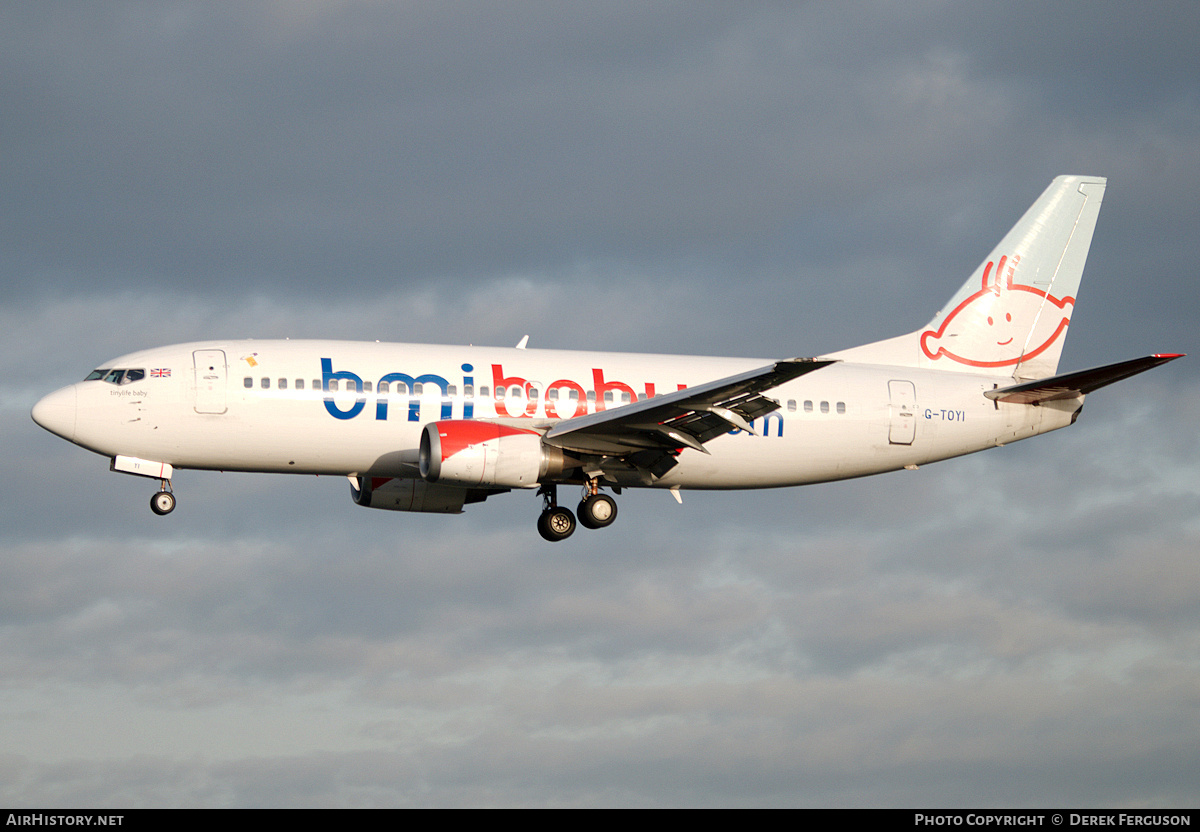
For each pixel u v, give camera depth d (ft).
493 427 404.16
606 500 434.30
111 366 407.85
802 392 444.55
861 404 448.24
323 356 413.39
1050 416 464.65
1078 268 485.15
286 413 403.75
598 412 424.05
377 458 413.39
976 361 475.31
